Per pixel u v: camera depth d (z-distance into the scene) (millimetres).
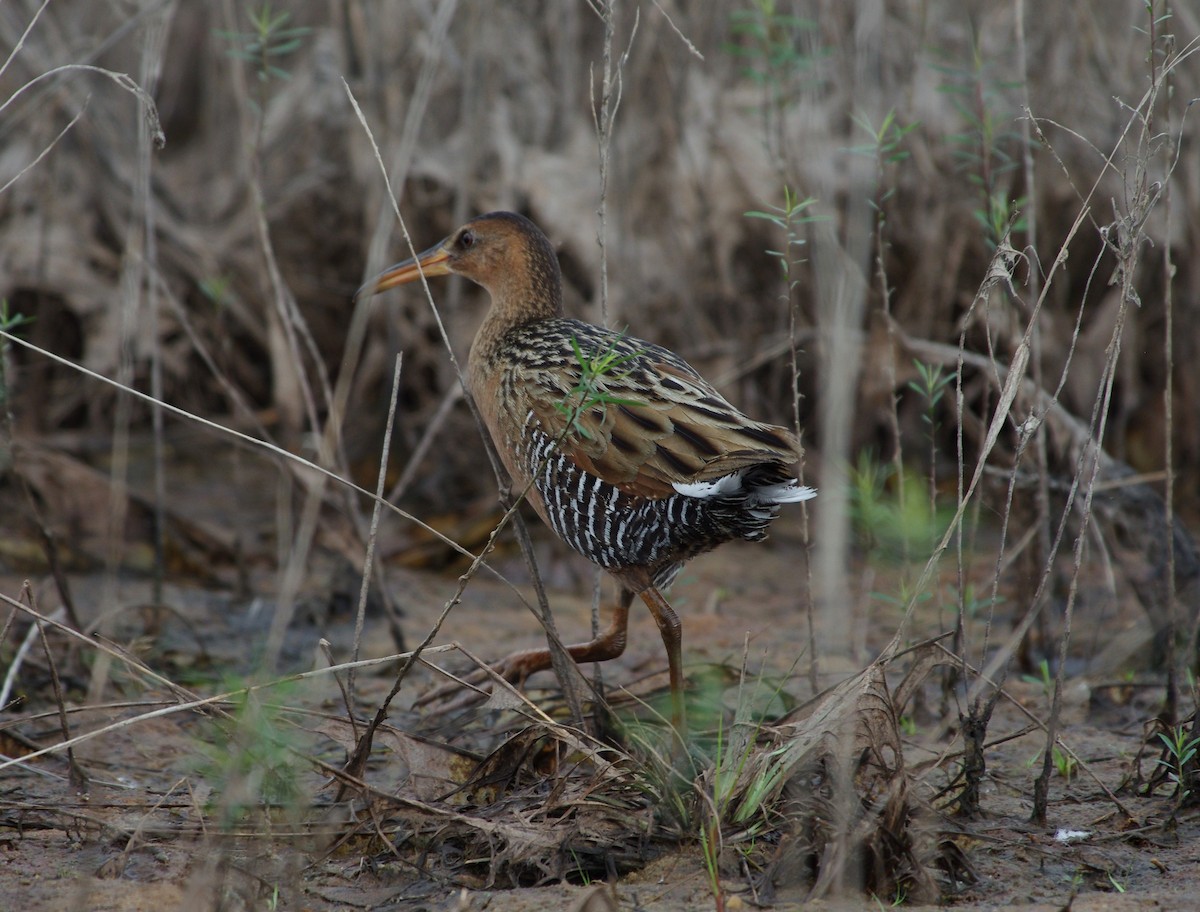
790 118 12945
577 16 14117
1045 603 9102
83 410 13961
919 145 12328
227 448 13828
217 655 9562
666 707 7828
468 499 13023
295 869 5613
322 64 14328
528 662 7922
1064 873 5980
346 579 10680
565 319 8664
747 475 7152
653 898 5621
